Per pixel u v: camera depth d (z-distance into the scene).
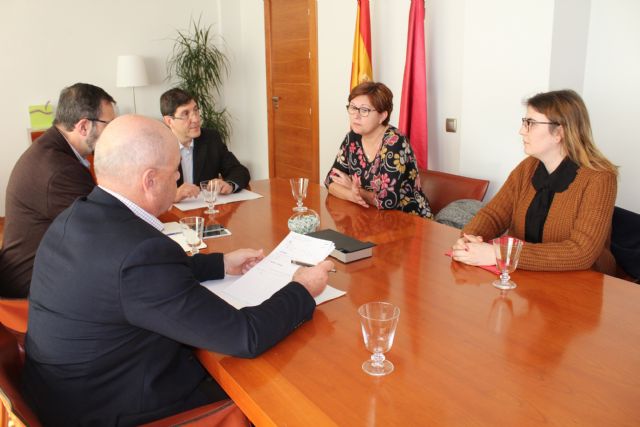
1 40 4.95
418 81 3.52
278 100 5.57
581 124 1.82
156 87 5.75
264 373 1.11
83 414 1.20
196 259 1.57
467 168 3.46
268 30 5.45
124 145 1.23
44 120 5.20
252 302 1.40
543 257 1.62
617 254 2.04
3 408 1.28
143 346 1.22
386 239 1.95
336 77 4.64
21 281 2.08
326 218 2.24
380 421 0.94
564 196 1.83
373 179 2.64
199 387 1.36
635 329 1.26
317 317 1.34
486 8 3.13
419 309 1.37
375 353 1.11
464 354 1.15
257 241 1.94
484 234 1.97
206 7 5.88
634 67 2.85
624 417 0.94
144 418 1.22
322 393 1.03
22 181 2.05
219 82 6.00
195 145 3.09
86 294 1.12
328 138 4.92
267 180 3.03
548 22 2.83
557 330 1.25
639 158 2.92
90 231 1.16
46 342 1.18
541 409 0.96
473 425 0.93
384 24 3.96
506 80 3.11
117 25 5.42
